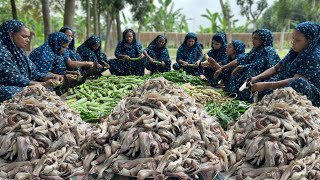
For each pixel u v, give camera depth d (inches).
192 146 70.0
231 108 160.4
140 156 67.6
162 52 339.3
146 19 1175.6
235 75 223.1
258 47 224.2
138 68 310.2
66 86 169.6
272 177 67.6
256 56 219.5
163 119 69.8
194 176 68.1
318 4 1031.6
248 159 71.3
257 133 71.9
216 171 69.7
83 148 72.1
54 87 168.2
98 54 306.7
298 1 1311.5
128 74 310.7
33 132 72.6
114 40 1167.6
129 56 323.0
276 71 180.4
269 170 68.2
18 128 72.5
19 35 167.9
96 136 70.5
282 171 68.0
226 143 75.4
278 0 1197.7
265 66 211.9
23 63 174.2
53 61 225.9
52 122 76.6
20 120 73.1
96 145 70.1
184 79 260.8
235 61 235.1
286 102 79.0
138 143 67.6
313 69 158.1
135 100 74.5
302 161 68.4
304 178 67.4
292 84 153.1
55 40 225.3
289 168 67.2
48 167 70.2
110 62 311.4
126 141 67.9
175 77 261.7
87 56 291.7
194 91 211.5
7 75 159.8
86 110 164.6
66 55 250.5
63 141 75.0
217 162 69.7
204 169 68.1
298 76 161.6
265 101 81.7
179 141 69.0
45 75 187.3
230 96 219.6
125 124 70.2
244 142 74.1
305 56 160.1
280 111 73.3
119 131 70.6
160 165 65.8
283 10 1139.3
